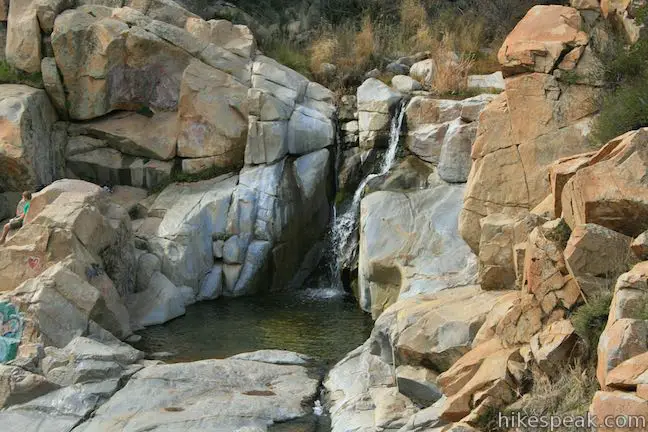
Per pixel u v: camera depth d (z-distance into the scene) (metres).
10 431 8.79
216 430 8.63
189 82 15.66
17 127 14.87
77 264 11.92
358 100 15.58
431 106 14.72
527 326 7.45
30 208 13.20
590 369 6.60
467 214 10.43
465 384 7.41
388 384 9.26
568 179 7.92
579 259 7.08
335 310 13.57
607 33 10.45
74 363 9.99
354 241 14.73
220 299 14.40
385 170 15.09
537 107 10.21
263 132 15.11
